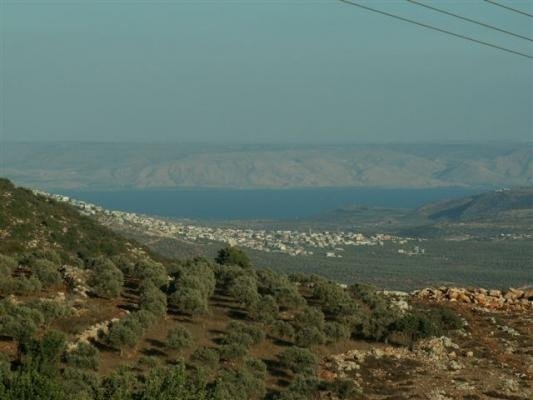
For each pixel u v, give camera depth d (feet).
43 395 138.72
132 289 234.17
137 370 179.01
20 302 195.21
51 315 188.75
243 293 229.25
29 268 232.73
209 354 189.67
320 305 246.88
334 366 205.46
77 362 169.89
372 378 203.10
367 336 226.99
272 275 262.26
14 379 139.03
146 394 149.38
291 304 237.04
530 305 268.21
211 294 239.50
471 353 221.25
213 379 182.70
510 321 249.75
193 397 153.58
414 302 263.08
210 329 213.05
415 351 221.05
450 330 236.63
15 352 168.96
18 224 385.91
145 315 202.08
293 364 200.23
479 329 240.73
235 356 196.34
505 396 196.75
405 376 205.36
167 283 236.43
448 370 211.61
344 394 186.91
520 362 220.43
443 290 277.44
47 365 158.30
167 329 207.31
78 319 194.49
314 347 214.07
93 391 156.35
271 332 218.18
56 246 382.83
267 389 189.26
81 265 253.44
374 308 251.19
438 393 196.03
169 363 187.42
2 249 350.43
